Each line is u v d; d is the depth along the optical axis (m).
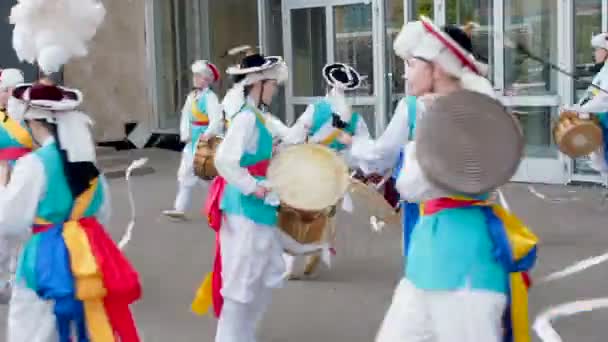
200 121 7.80
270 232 4.03
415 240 2.94
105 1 14.73
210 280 4.24
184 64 15.39
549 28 9.92
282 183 3.97
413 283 2.88
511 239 2.85
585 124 7.04
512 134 2.80
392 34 11.40
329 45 12.12
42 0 3.43
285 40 12.62
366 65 11.76
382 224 7.52
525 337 2.86
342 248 6.85
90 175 3.34
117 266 3.35
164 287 5.78
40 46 3.44
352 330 4.80
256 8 15.62
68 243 3.26
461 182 2.79
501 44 10.27
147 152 14.50
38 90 3.28
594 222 7.57
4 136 4.68
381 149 4.22
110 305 3.33
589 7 9.58
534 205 8.50
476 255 2.79
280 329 4.83
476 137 2.80
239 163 3.89
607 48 7.50
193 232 7.64
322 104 5.76
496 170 2.80
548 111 10.00
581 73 9.77
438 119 2.80
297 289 5.66
